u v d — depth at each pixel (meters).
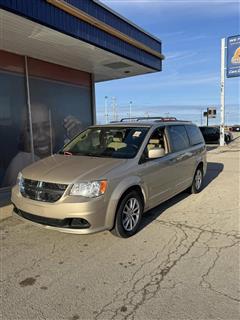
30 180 4.49
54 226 4.22
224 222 5.44
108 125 6.05
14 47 8.01
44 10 6.34
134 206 4.84
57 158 5.25
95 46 8.02
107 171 4.44
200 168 7.64
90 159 4.97
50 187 4.26
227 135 29.78
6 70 8.37
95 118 12.02
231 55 22.64
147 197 5.13
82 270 3.74
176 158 6.10
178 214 5.87
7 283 3.46
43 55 8.89
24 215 4.54
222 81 23.66
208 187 8.23
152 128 5.68
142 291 3.29
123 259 4.02
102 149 5.42
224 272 3.67
